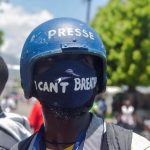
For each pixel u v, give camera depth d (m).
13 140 3.45
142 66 33.62
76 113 2.19
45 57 2.17
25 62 2.26
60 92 2.17
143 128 12.02
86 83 2.18
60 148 2.21
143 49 33.34
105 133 2.17
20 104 36.44
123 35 33.94
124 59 33.66
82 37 2.17
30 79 2.26
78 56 2.17
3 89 3.62
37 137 2.27
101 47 2.22
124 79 33.94
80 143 2.17
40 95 2.22
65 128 2.21
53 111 2.19
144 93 33.19
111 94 34.97
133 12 33.78
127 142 2.12
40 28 2.25
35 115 7.23
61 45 2.15
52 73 2.17
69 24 2.20
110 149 2.11
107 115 22.28
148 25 33.38
